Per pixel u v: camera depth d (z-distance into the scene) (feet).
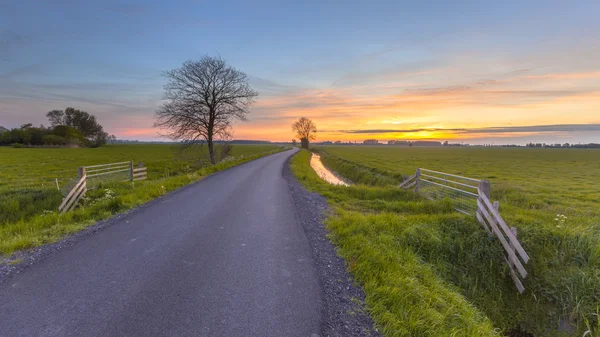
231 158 99.91
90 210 26.50
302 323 10.83
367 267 15.28
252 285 13.57
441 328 11.14
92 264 15.62
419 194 39.11
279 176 58.59
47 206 31.14
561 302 18.39
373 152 249.55
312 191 42.09
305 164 106.93
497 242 22.18
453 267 21.04
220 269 15.23
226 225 23.31
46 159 133.49
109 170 47.65
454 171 96.07
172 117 84.23
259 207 29.91
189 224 23.49
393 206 33.04
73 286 13.19
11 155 158.30
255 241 19.62
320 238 20.76
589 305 17.56
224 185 45.19
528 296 19.47
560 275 19.58
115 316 10.97
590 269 19.30
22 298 12.12
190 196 35.65
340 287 13.74
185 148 90.84
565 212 31.37
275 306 11.87
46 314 11.03
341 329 10.64
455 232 23.43
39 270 14.79
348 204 34.42
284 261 16.43
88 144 301.84
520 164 128.06
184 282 13.73
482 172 94.12
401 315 11.50
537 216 26.84
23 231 20.98
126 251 17.57
